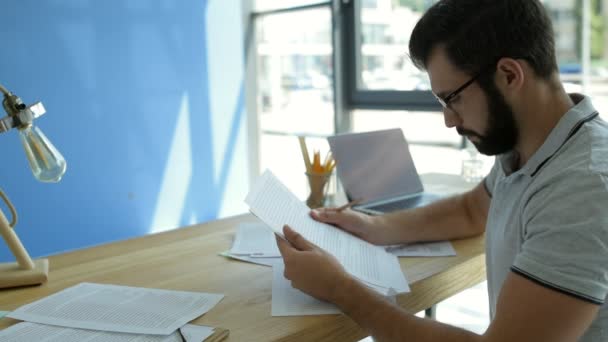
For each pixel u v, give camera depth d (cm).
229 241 111
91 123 276
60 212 266
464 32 69
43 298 80
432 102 283
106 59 280
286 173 355
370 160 151
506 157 82
